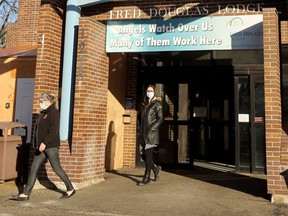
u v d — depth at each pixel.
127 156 10.30
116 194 6.65
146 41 8.00
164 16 7.90
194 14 7.74
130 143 10.34
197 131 11.96
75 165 7.23
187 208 5.71
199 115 10.80
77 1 7.90
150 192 6.84
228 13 7.56
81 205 5.87
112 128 9.70
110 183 7.72
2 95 10.20
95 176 7.77
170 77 10.33
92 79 7.69
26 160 7.79
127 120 10.33
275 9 6.53
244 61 9.72
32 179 6.27
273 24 6.49
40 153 6.33
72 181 7.19
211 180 8.17
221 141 11.87
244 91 9.66
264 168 9.23
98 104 7.93
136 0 8.05
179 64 10.27
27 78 10.06
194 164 11.16
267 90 6.38
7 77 10.24
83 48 7.54
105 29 8.24
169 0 7.91
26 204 5.93
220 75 10.01
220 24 7.61
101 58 8.08
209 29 7.65
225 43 7.55
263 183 7.81
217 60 9.95
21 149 7.68
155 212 5.48
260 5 7.39
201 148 12.12
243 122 9.58
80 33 7.61
